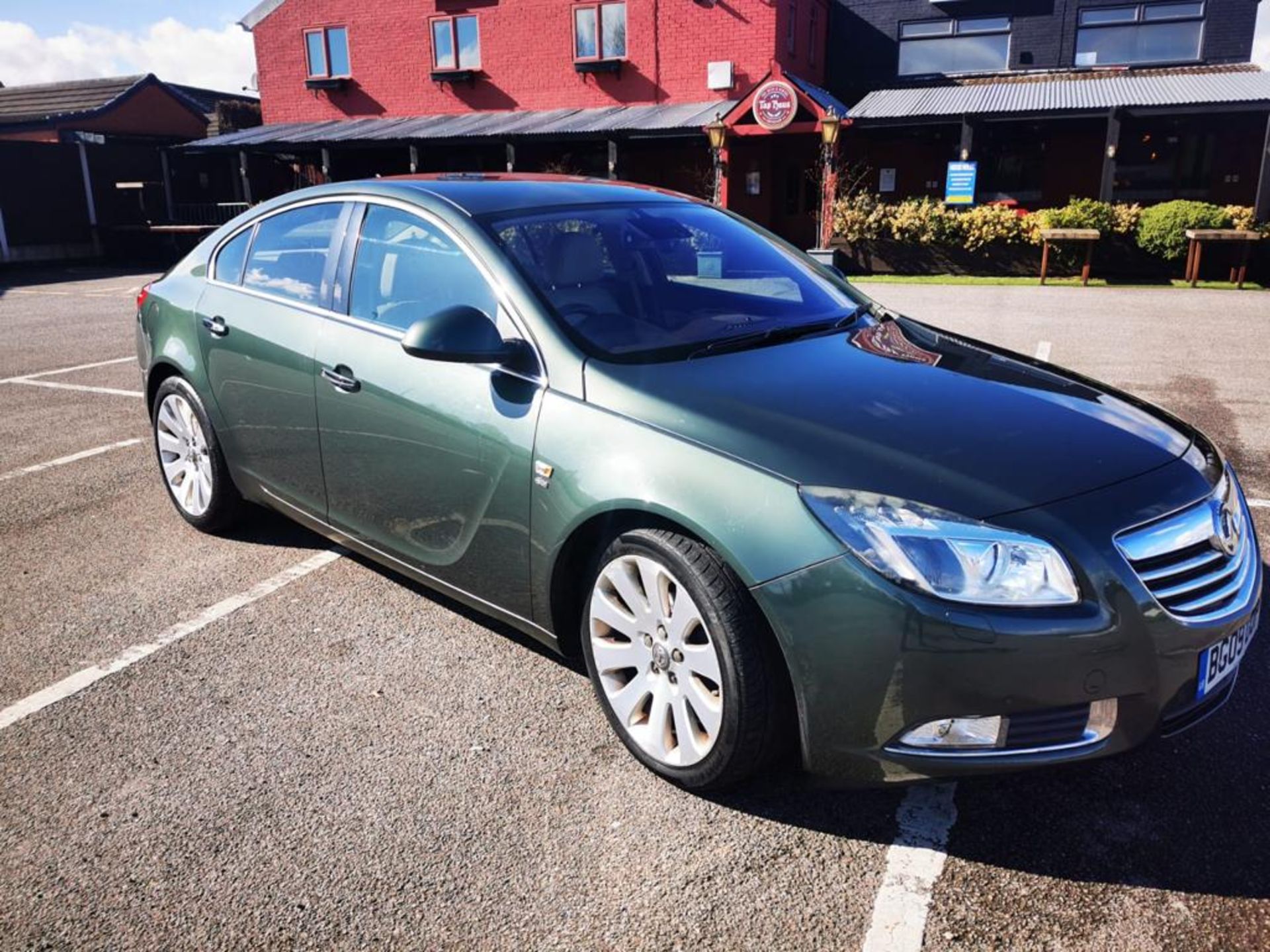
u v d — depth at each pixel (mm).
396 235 3439
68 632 3598
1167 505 2393
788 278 3648
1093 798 2580
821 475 2354
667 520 2564
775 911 2217
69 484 5328
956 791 2637
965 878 2307
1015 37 22000
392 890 2303
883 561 2223
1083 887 2266
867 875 2322
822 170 19484
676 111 20281
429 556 3311
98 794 2670
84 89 26016
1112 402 2914
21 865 2400
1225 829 2445
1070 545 2238
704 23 20516
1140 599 2252
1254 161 20172
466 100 23312
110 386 7926
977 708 2205
